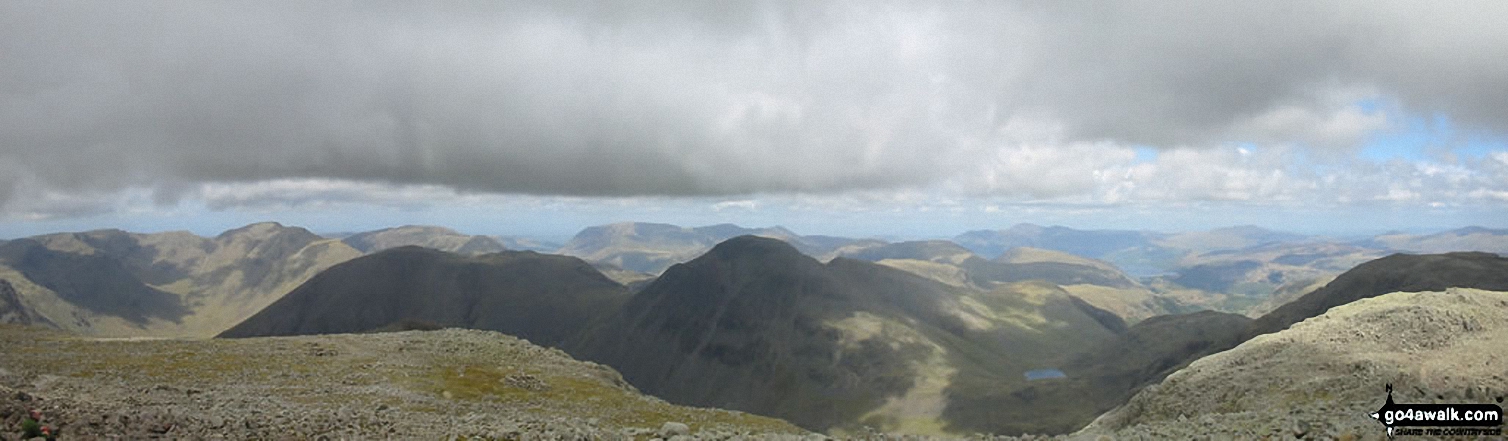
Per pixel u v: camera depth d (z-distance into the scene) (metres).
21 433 19.47
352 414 31.73
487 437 26.48
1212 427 27.84
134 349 68.69
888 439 30.98
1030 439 32.59
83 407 23.36
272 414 29.88
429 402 56.06
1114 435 29.34
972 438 32.69
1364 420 24.19
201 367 62.69
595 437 26.47
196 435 23.03
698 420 61.47
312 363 68.31
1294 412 28.47
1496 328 60.19
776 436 28.25
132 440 21.12
